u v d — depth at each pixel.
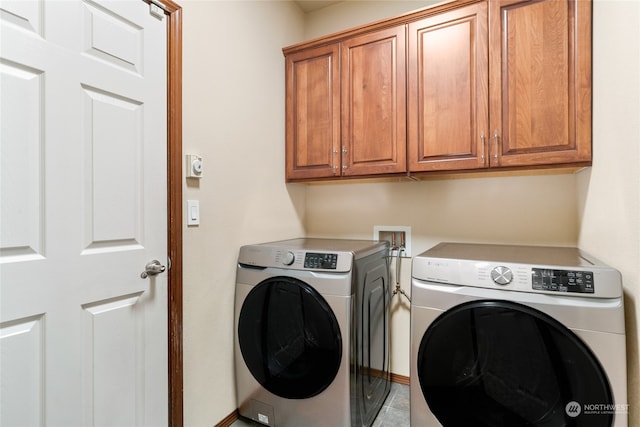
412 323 1.25
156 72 1.29
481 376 1.13
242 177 1.74
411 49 1.67
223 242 1.62
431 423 1.21
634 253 0.95
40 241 0.97
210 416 1.53
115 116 1.16
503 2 1.46
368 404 1.59
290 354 1.50
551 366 1.04
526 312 1.05
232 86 1.68
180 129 1.38
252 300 1.59
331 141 1.90
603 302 0.99
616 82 1.07
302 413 1.48
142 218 1.25
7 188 0.91
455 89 1.56
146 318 1.26
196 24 1.47
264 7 1.92
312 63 1.97
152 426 1.27
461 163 1.55
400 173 1.71
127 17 1.19
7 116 0.91
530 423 1.07
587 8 1.32
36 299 0.96
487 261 1.16
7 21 0.90
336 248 1.55
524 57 1.43
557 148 1.37
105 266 1.13
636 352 0.95
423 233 1.99
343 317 1.37
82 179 1.07
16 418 0.92
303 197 2.32
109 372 1.14
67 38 1.03
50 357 0.99
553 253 1.40
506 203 1.78
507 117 1.46
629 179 0.98
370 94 1.78
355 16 2.18
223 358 1.61
